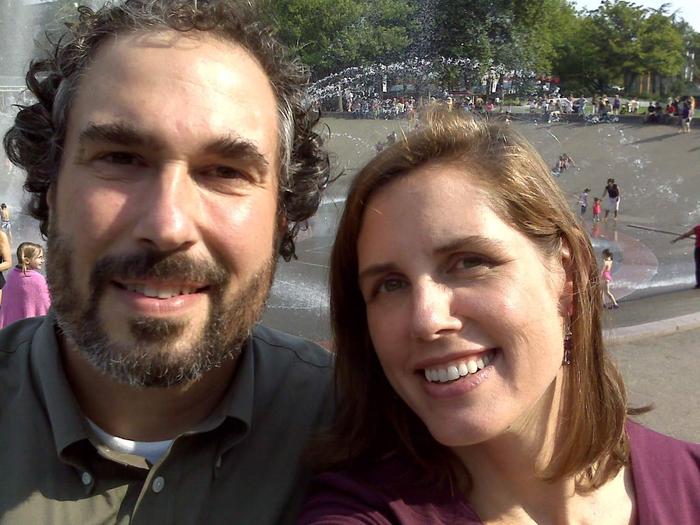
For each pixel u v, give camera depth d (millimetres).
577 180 7938
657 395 1680
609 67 16281
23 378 537
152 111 469
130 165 480
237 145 486
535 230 492
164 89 475
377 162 507
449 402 478
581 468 518
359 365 554
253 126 503
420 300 472
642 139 9516
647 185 7531
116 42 490
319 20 13070
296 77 597
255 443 565
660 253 4617
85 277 476
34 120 543
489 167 488
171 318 472
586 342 531
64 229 486
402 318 489
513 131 530
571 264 532
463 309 473
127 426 523
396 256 486
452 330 471
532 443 518
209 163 486
